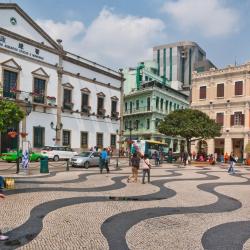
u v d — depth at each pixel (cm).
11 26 3481
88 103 4503
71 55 4259
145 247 702
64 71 4116
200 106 5203
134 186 1603
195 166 3419
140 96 6328
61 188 1453
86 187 1513
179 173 2411
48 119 3888
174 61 12112
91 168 2666
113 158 4481
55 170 2344
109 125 4875
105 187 1535
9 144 3462
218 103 5006
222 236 798
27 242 711
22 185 1502
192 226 884
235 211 1093
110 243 721
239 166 3744
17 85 3538
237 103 4822
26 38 3603
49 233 782
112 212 1019
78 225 860
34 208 1038
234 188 1647
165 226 877
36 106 3725
